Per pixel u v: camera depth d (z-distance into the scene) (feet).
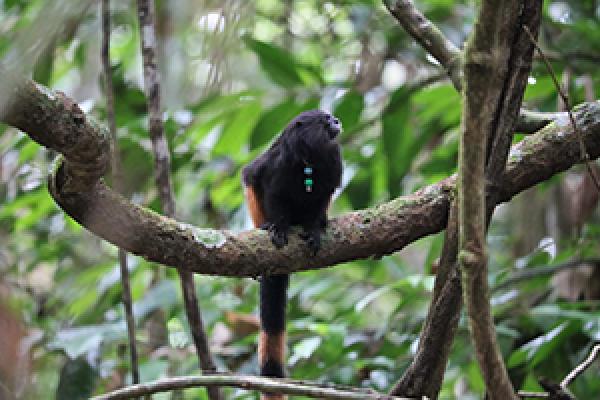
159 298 31.01
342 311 31.96
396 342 31.14
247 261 18.84
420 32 19.66
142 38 24.12
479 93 13.00
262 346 26.55
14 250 37.73
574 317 27.22
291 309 35.63
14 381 9.35
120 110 33.30
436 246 32.04
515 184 19.83
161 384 16.15
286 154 23.63
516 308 31.22
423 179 36.47
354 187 34.73
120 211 16.87
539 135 19.97
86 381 28.91
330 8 41.52
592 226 31.58
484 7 12.51
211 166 34.30
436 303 17.90
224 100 31.58
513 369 29.81
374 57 37.45
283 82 32.55
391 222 19.97
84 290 35.73
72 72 40.70
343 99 31.65
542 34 34.22
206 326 30.86
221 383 16.03
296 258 19.36
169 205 23.97
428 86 32.68
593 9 34.12
